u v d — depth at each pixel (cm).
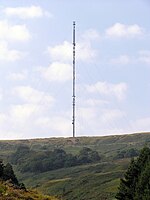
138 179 7156
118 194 7481
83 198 17538
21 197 4084
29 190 4750
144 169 7194
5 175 6638
